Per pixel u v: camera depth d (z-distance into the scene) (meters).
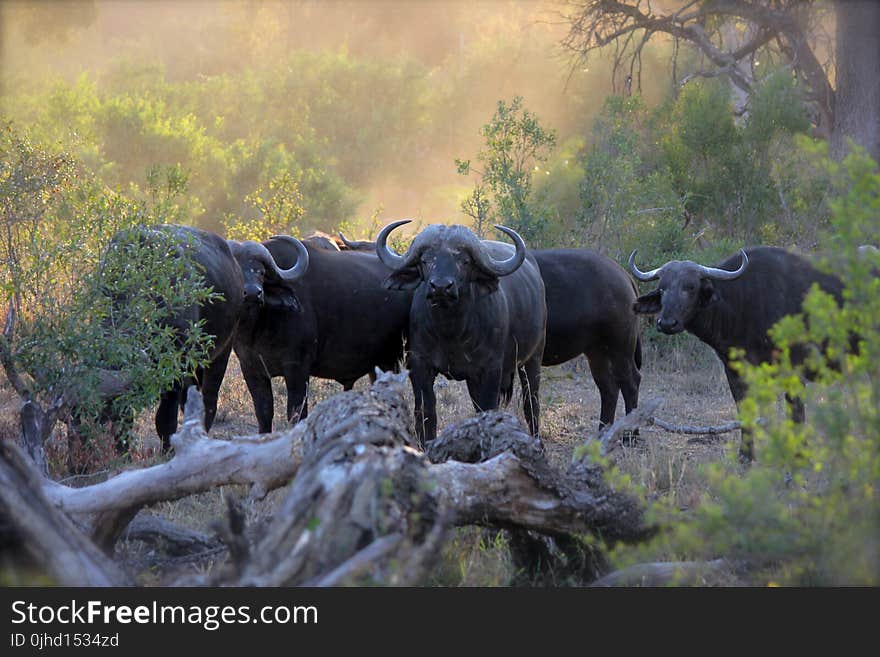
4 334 25.34
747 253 30.31
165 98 123.81
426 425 29.59
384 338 33.66
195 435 18.05
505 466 17.45
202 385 30.27
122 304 25.89
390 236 55.69
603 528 18.19
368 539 14.54
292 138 119.44
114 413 25.61
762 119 62.25
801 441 15.15
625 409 34.78
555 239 50.81
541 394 39.66
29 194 29.78
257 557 14.05
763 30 89.88
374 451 15.57
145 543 19.22
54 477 23.97
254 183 88.38
